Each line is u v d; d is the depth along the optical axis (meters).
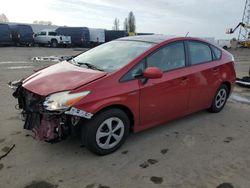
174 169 3.43
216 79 5.16
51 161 3.50
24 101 3.82
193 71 4.61
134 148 3.94
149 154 3.78
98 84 3.45
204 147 4.06
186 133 4.53
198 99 4.87
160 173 3.33
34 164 3.42
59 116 3.28
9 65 11.74
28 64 12.38
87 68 3.93
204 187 3.09
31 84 3.61
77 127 3.43
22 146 3.84
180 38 4.59
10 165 3.38
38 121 3.43
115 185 3.07
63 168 3.36
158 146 4.03
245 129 4.83
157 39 4.42
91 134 3.48
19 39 26.77
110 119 3.62
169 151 3.89
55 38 28.56
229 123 5.08
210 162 3.63
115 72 3.65
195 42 4.86
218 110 5.60
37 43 29.92
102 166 3.44
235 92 7.70
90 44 32.00
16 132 4.27
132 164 3.51
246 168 3.52
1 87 7.15
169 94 4.22
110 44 4.73
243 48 43.34
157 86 4.00
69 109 3.21
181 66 4.47
